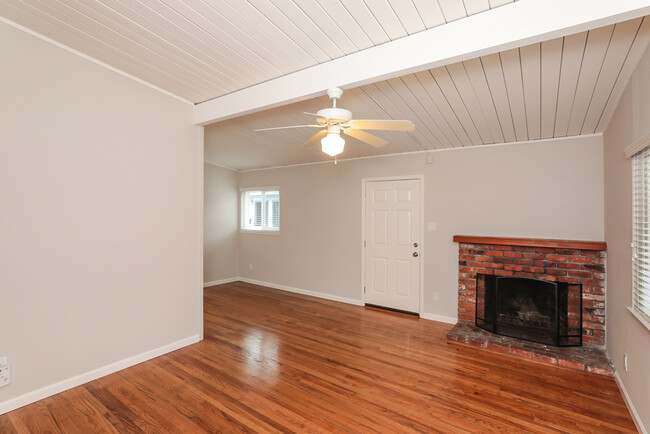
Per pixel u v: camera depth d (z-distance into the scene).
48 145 2.35
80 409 2.25
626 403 2.34
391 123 2.17
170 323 3.21
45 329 2.36
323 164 5.40
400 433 2.04
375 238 4.84
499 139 3.75
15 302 2.21
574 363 2.88
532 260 3.57
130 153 2.85
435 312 4.28
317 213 5.47
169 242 3.19
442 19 1.86
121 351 2.82
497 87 2.59
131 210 2.87
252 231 6.45
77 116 2.50
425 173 4.38
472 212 4.05
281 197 5.97
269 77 2.73
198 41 2.24
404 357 3.13
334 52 2.27
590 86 2.45
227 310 4.66
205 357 3.10
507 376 2.76
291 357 3.12
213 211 6.24
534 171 3.69
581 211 3.45
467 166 4.08
